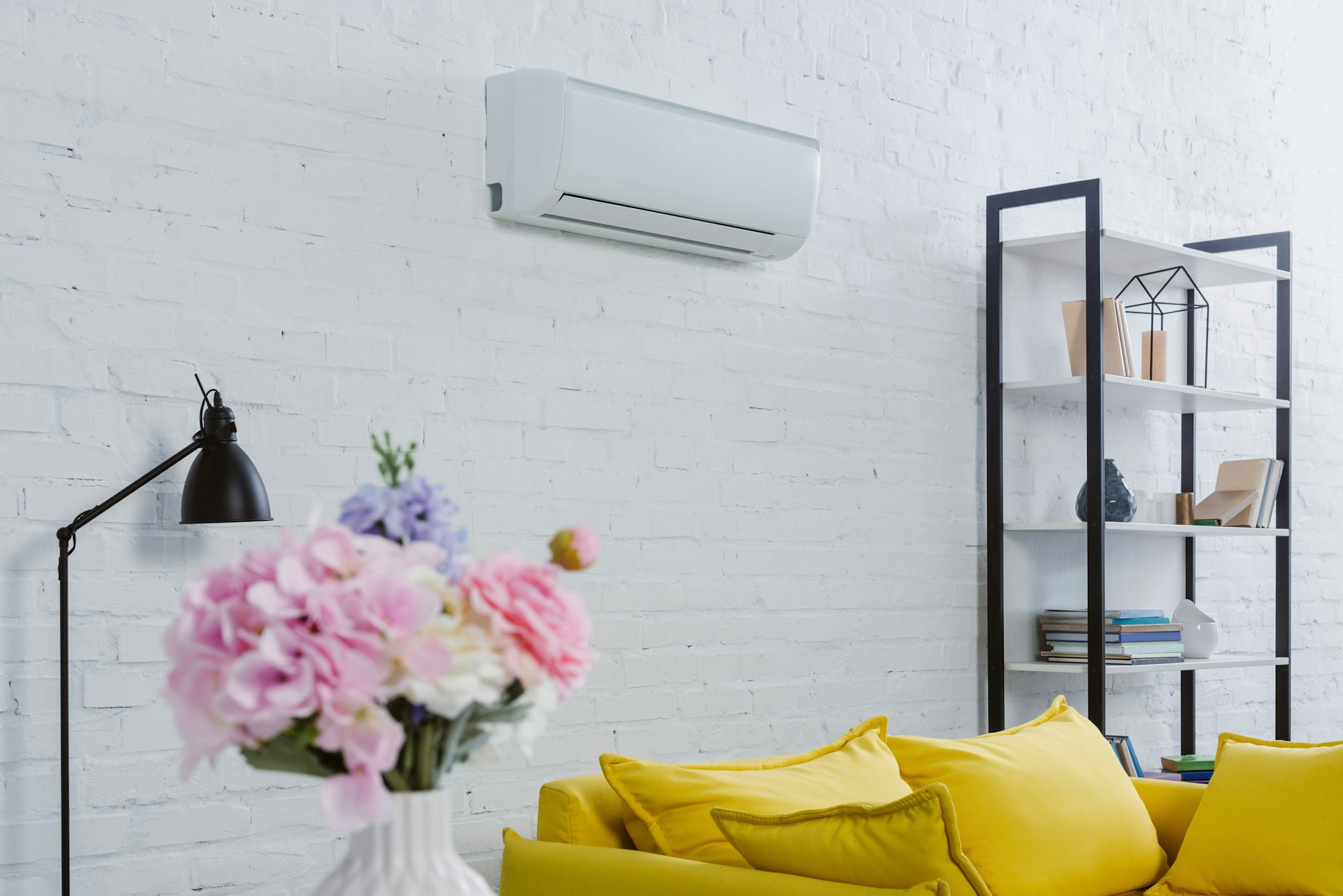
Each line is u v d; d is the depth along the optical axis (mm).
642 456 2768
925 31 3404
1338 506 4629
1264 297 4391
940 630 3336
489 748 1206
